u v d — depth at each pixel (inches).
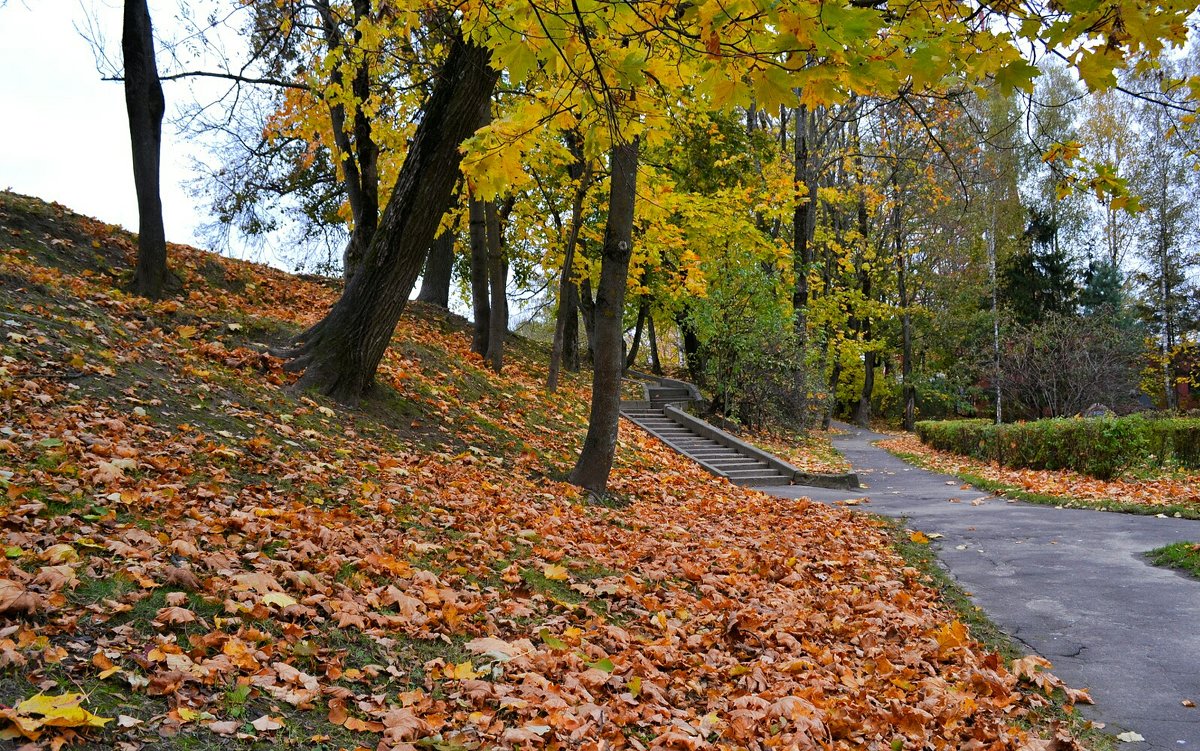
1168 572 276.2
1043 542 341.7
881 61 97.1
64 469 179.2
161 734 100.5
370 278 378.3
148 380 282.5
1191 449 535.5
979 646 209.6
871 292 1524.4
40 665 105.7
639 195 373.7
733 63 104.3
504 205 757.9
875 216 1374.3
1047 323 1138.7
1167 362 1087.6
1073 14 103.7
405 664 141.3
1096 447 576.4
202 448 236.4
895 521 420.8
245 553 165.9
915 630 222.1
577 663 155.4
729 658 182.1
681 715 145.4
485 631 164.6
